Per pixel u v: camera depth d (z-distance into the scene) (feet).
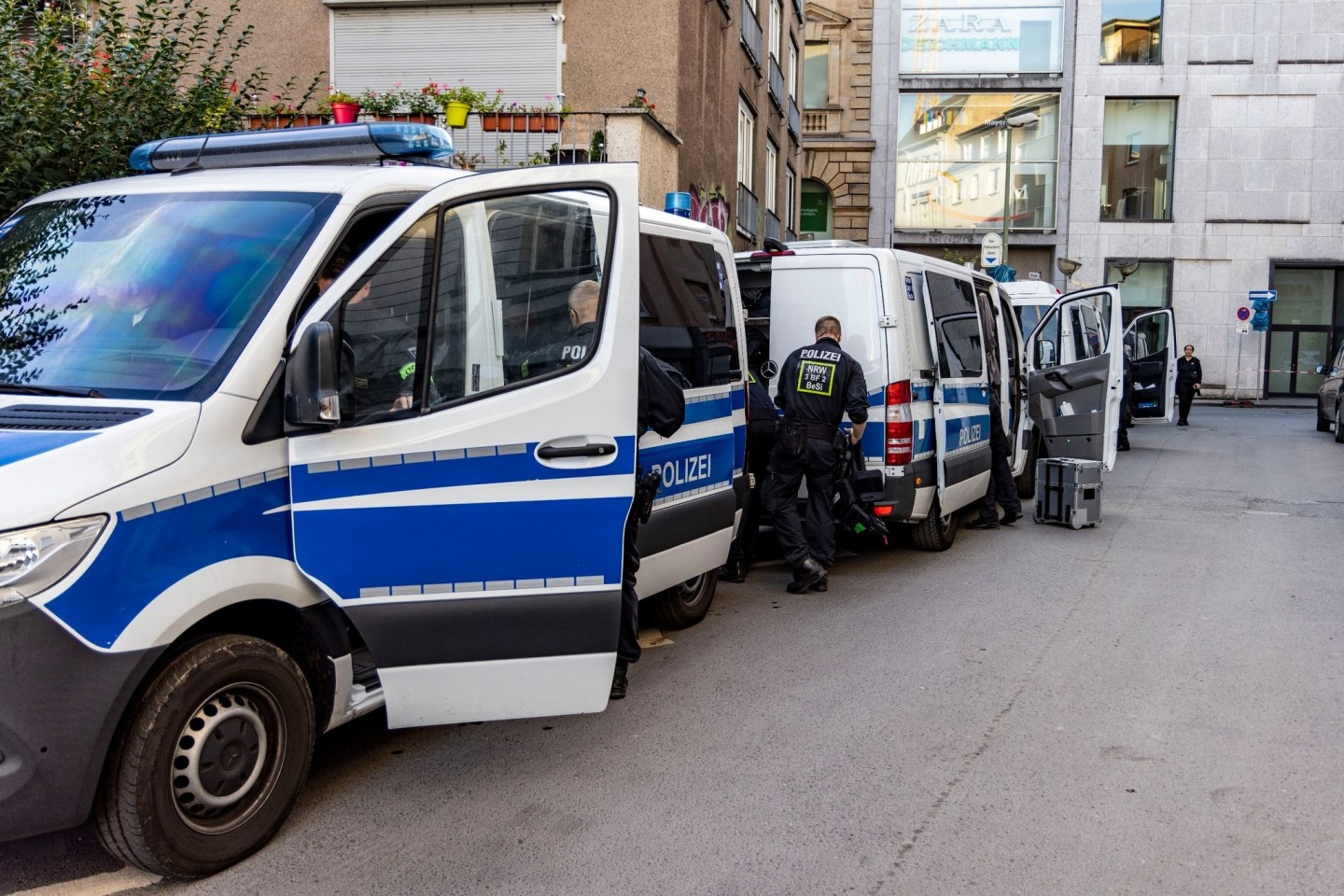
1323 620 22.21
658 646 20.66
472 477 12.76
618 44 48.29
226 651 11.42
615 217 14.08
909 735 15.83
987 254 65.10
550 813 13.25
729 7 58.90
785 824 12.89
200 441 11.21
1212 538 31.89
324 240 12.50
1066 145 114.32
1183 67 112.98
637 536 16.51
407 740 15.76
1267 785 13.94
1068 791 13.80
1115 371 34.91
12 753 10.04
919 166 116.67
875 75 116.06
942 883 11.44
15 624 9.86
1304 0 111.65
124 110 26.50
